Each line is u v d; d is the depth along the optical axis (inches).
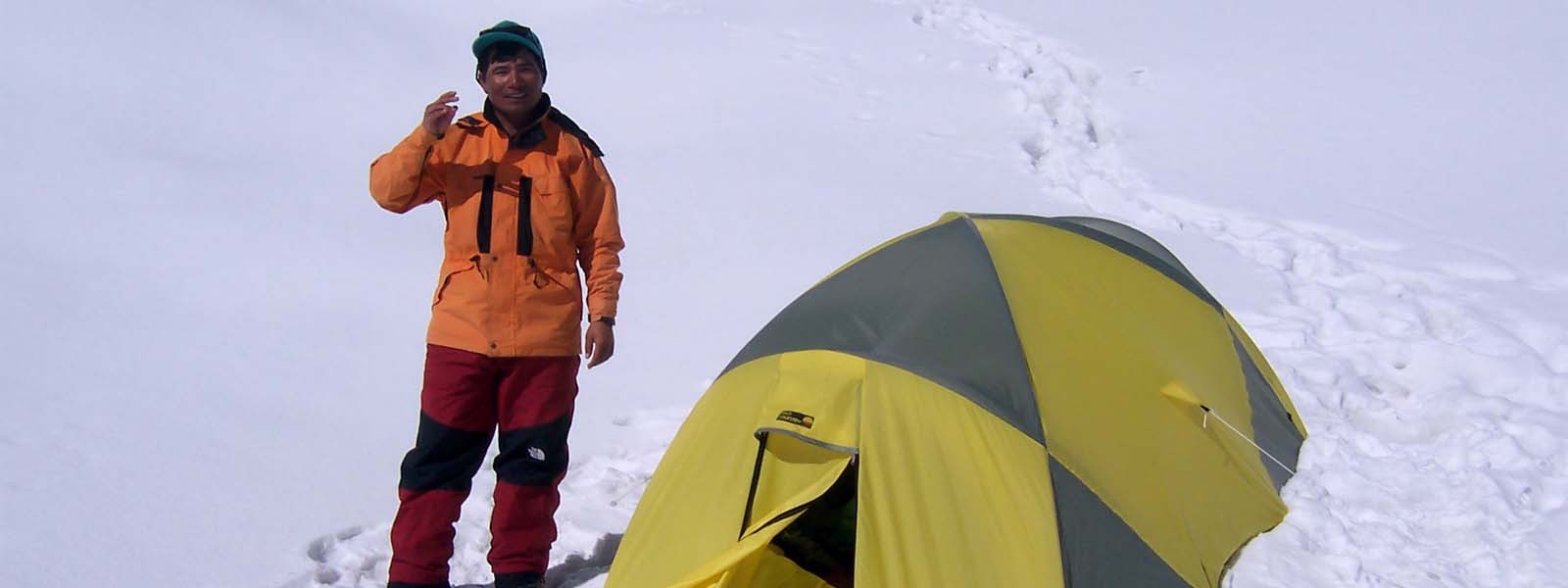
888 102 440.8
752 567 127.4
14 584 134.3
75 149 319.9
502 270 131.6
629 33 523.8
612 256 139.4
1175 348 159.0
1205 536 141.9
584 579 148.6
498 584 135.6
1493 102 434.6
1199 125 419.5
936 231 154.6
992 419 127.3
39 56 389.7
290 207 305.3
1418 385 229.1
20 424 174.9
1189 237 319.0
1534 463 190.5
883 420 125.0
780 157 372.8
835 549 134.9
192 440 177.0
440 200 137.1
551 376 134.0
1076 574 120.7
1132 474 134.6
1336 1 573.6
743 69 471.8
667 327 244.2
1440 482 184.7
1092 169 383.9
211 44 437.7
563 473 138.3
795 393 129.7
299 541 151.6
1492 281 286.5
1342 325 256.7
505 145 134.0
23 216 268.5
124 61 402.0
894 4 575.5
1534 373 226.4
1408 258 301.4
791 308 146.2
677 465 134.3
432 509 133.1
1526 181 362.9
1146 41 520.7
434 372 132.1
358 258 275.4
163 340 215.5
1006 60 494.6
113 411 184.2
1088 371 139.8
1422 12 549.6
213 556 145.9
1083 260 158.4
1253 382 180.5
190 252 263.4
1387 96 445.1
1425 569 160.2
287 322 232.1
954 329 135.1
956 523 119.8
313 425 188.2
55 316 219.1
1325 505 174.6
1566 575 157.5
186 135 350.9
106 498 156.7
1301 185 362.0
